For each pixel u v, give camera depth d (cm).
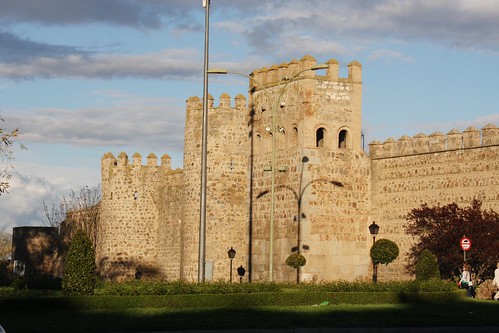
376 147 7219
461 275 5809
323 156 7062
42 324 3578
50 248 9975
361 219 7162
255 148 7506
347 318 3931
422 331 3684
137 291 4412
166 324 3625
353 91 7206
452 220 6122
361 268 7119
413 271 6806
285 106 7238
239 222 7531
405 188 6944
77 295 4253
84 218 9606
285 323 3741
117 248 8406
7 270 8894
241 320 3788
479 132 6456
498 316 4078
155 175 8400
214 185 7512
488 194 6334
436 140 6738
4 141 5294
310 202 6975
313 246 6969
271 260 5834
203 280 5038
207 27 5228
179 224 8019
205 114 5153
